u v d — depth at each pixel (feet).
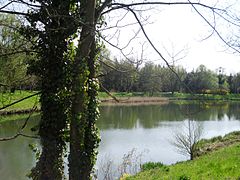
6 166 63.77
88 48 24.07
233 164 45.44
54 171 26.91
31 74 26.89
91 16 23.31
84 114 24.66
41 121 27.02
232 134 106.93
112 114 161.68
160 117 155.02
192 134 99.25
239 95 258.98
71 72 24.89
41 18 24.57
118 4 23.30
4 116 104.37
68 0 24.64
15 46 25.63
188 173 45.47
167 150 85.35
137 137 102.37
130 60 20.68
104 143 91.40
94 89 25.64
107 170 57.98
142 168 61.36
